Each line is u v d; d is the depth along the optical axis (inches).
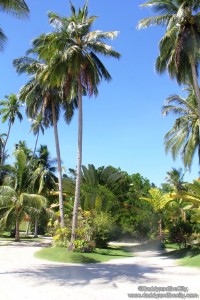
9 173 1529.3
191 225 1051.3
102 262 772.6
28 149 1927.9
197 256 772.6
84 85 899.4
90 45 901.2
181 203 1466.5
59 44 871.7
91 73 888.9
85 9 908.6
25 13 545.0
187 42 840.9
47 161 1918.1
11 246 1182.9
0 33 560.1
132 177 1690.5
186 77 927.0
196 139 1166.3
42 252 888.3
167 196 1294.3
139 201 1544.0
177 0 871.7
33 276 534.6
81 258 769.6
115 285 468.1
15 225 1608.0
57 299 387.2
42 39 1002.7
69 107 1187.9
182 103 1184.8
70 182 1413.6
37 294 411.5
